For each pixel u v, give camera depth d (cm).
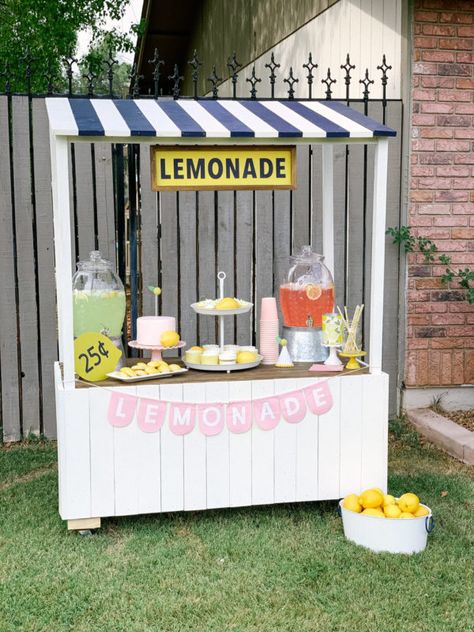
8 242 551
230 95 1259
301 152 584
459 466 512
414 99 577
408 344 597
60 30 1182
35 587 341
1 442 570
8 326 559
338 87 742
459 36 578
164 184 400
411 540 374
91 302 421
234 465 410
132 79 518
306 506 442
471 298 564
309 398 413
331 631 307
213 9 1373
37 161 543
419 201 587
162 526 412
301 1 864
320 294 442
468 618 317
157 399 397
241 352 431
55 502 445
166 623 312
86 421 391
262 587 341
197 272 588
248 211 586
